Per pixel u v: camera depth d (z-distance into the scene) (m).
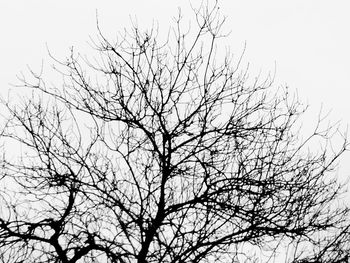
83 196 8.21
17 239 7.65
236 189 8.25
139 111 9.05
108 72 8.99
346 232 8.02
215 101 9.03
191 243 7.59
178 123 9.09
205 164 8.50
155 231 7.58
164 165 8.62
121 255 7.27
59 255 7.64
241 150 8.66
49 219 8.08
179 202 8.52
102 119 8.77
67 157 8.48
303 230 7.87
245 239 7.82
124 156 8.46
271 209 8.09
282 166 8.51
